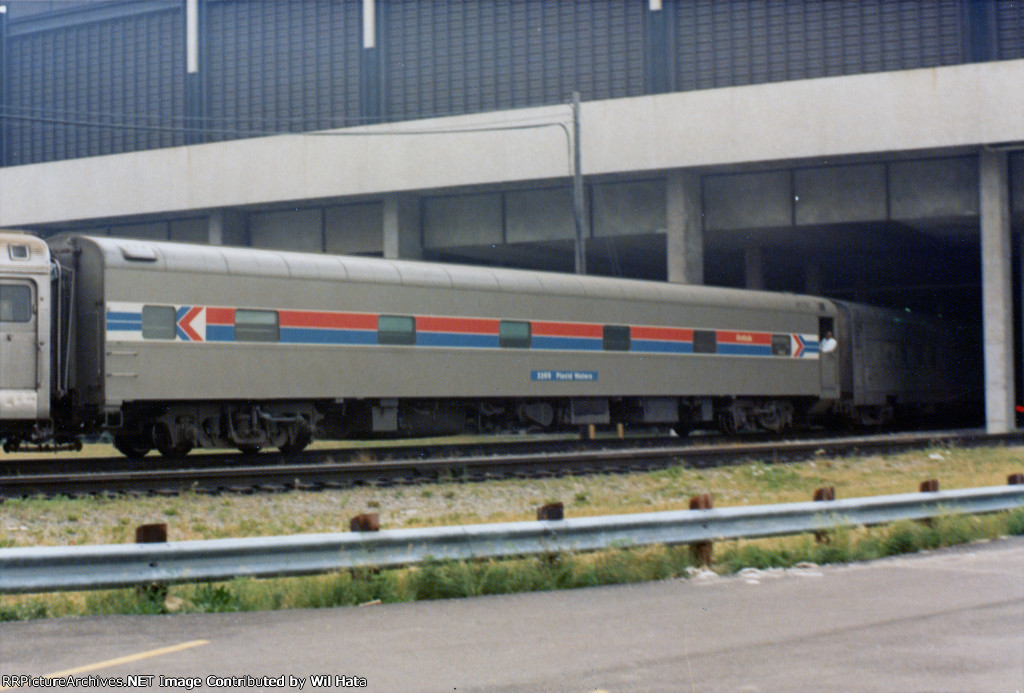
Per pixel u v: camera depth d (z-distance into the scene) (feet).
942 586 29.32
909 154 104.63
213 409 62.69
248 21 130.72
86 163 126.00
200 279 60.59
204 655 21.08
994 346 103.55
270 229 130.52
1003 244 103.35
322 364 65.46
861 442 75.51
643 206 115.96
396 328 69.26
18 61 143.02
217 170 120.16
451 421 74.95
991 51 108.06
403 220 120.37
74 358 58.54
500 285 75.05
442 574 27.84
